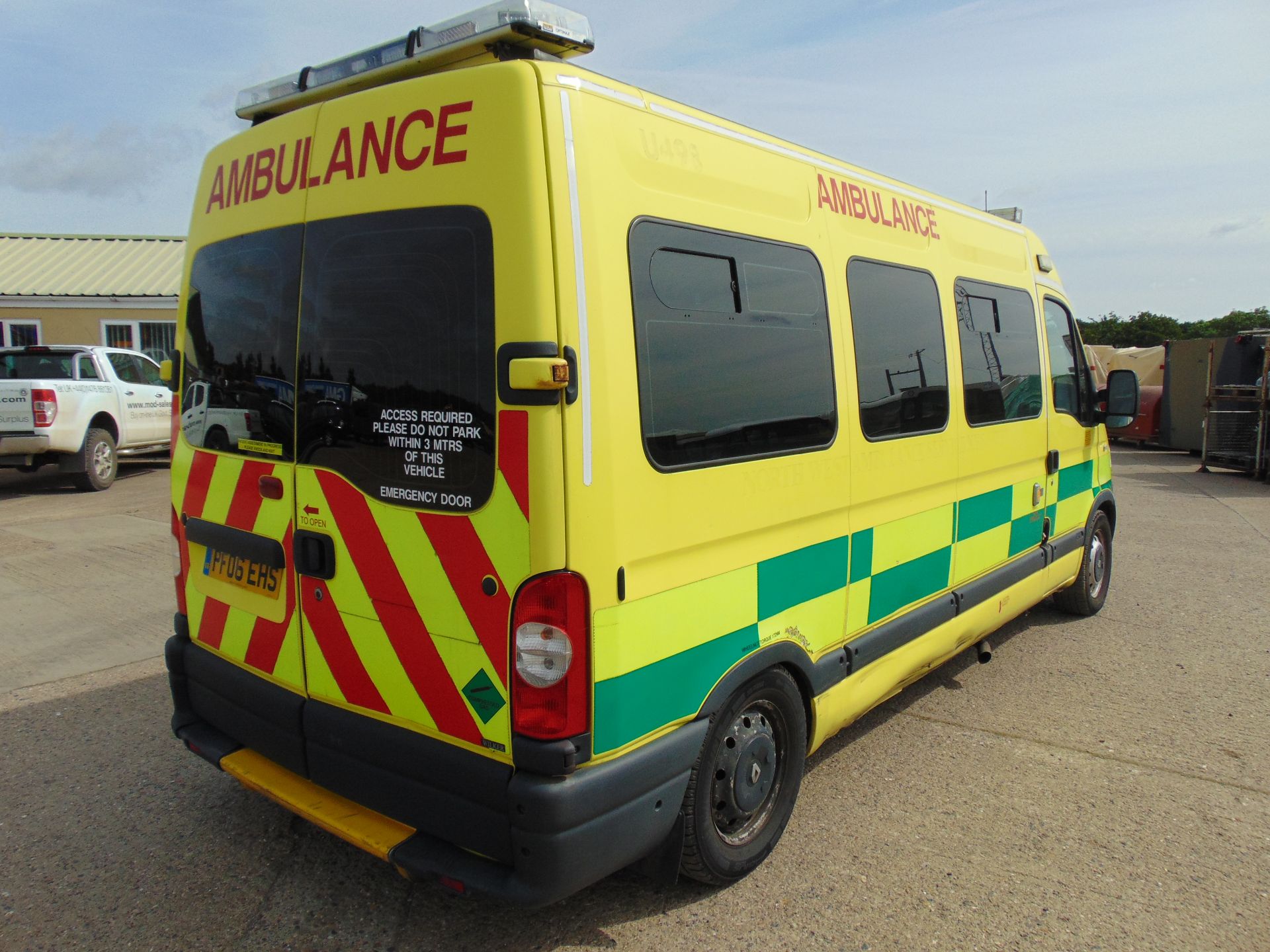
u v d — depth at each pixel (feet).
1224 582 23.57
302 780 9.86
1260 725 14.56
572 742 7.73
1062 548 18.19
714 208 9.20
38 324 67.05
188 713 11.38
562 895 7.84
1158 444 57.57
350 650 9.00
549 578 7.49
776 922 9.48
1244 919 9.60
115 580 22.67
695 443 8.80
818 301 10.77
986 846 11.00
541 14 7.80
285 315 9.34
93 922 9.44
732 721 9.73
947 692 16.06
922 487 13.07
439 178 7.95
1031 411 16.61
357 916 9.60
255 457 9.82
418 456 8.19
